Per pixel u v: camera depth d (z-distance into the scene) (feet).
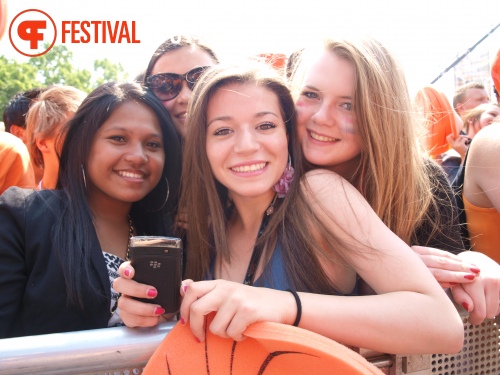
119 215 6.50
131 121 6.08
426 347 3.73
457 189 6.34
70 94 9.82
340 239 4.34
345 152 5.11
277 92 4.92
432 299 3.83
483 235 5.90
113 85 6.30
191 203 5.27
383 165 4.99
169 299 3.69
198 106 4.90
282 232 4.70
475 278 4.50
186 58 8.11
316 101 5.17
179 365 3.45
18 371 3.29
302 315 3.60
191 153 5.11
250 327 3.32
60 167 6.26
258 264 4.82
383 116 4.95
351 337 3.66
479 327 4.82
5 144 8.21
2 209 5.44
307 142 5.24
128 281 3.70
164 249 3.69
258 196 5.09
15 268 5.20
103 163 5.97
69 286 5.12
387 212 5.09
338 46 5.03
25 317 5.17
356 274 5.05
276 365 3.33
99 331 3.62
